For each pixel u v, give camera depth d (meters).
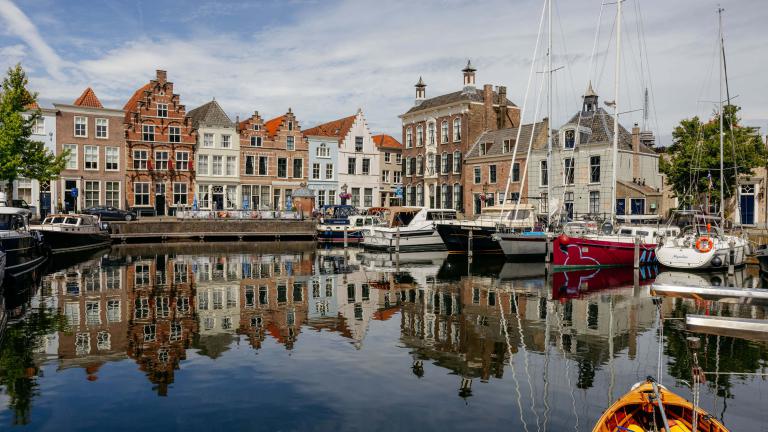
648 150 47.31
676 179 36.41
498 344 14.36
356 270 29.05
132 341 14.32
